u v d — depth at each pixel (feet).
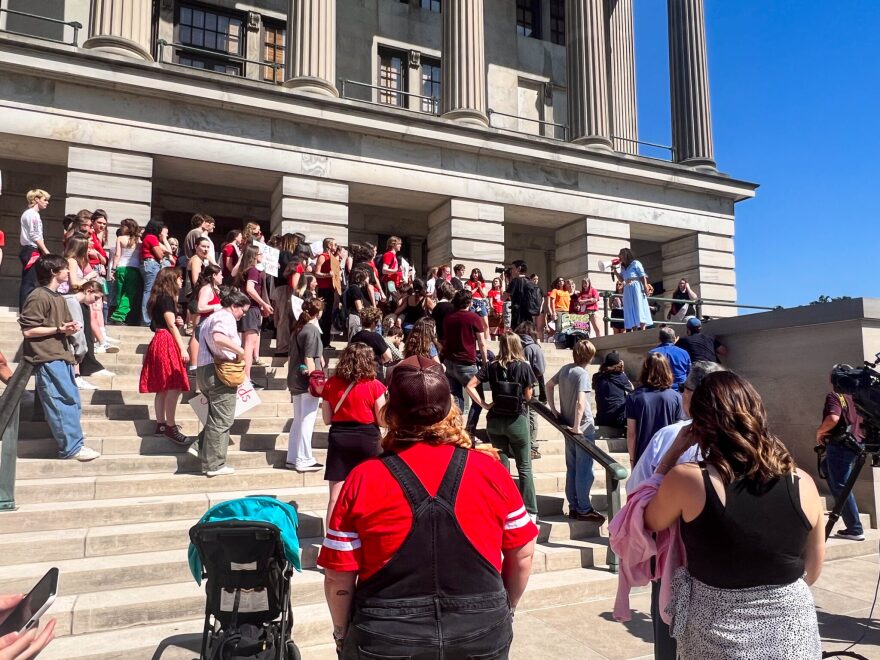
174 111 43.83
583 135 61.00
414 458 6.50
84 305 23.26
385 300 35.04
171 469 18.69
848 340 23.17
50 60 39.70
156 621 12.68
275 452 20.48
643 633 13.73
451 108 55.31
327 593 6.42
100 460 17.81
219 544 9.91
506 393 18.67
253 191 56.18
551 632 13.76
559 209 57.47
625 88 69.51
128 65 41.55
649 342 32.83
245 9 60.59
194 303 26.43
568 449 20.10
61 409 17.24
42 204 28.07
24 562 13.69
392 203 54.90
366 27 65.98
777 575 6.57
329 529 6.38
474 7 55.98
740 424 6.78
